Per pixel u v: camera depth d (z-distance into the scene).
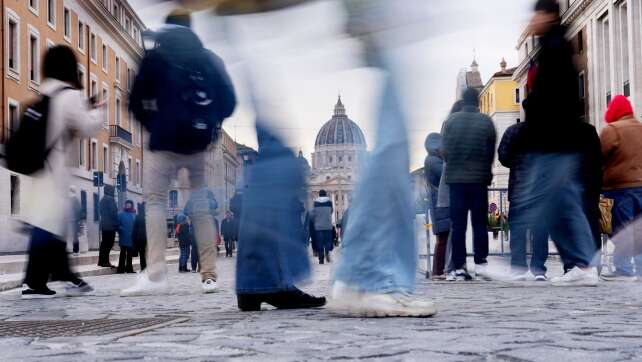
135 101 3.34
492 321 3.13
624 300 4.45
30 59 30.45
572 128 4.32
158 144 3.41
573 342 2.43
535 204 4.57
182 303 4.73
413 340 2.51
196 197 3.55
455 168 6.46
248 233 3.63
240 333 2.83
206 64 3.04
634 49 28.25
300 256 3.68
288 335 2.72
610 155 6.33
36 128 4.60
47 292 5.55
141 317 3.77
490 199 7.55
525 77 4.46
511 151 4.42
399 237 3.22
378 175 3.13
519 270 5.30
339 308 3.31
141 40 3.22
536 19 3.99
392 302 3.25
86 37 35.78
